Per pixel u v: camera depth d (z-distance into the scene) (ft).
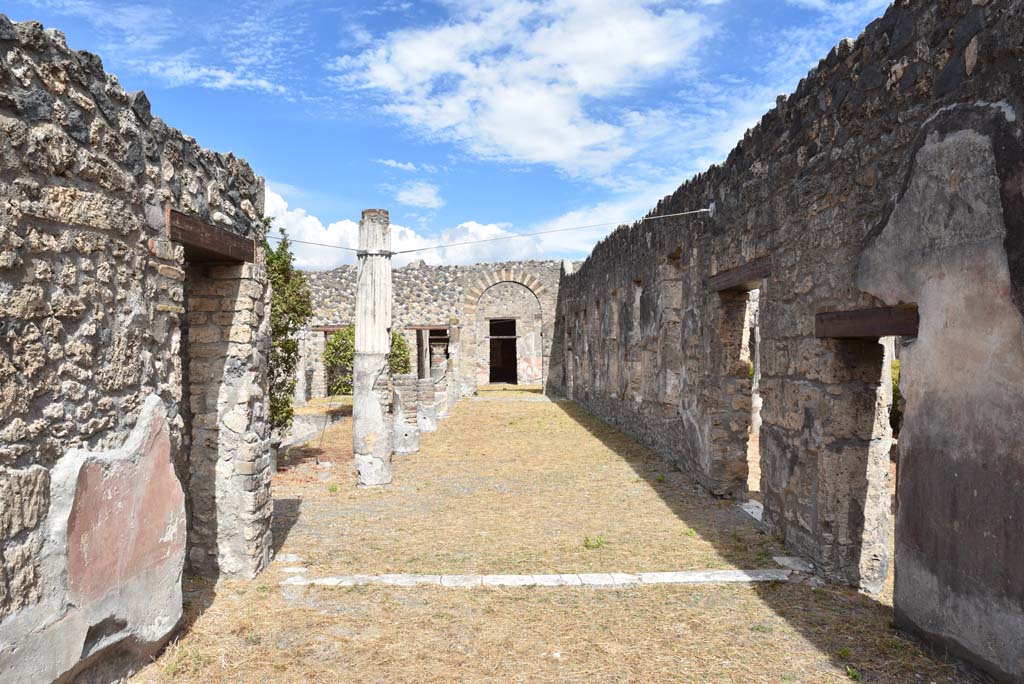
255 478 17.38
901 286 13.19
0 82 9.04
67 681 10.26
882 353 16.62
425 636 13.78
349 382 69.72
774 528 20.58
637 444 39.75
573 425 50.60
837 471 16.52
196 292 17.12
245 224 17.12
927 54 12.46
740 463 25.96
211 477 17.16
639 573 17.43
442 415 58.70
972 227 11.05
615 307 48.42
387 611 15.07
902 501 13.11
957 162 11.46
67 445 10.32
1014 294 10.10
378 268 29.48
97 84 11.32
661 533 21.29
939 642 12.10
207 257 16.25
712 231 26.35
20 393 9.31
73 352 10.52
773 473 20.56
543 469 32.94
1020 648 10.11
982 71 10.92
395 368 68.33
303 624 14.34
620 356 46.06
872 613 14.52
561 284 82.12
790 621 14.25
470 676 12.14
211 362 17.12
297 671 12.30
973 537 11.09
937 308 12.00
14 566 9.05
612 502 25.71
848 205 15.44
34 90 9.71
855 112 15.11
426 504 25.80
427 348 83.41
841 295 15.81
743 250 22.75
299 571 17.75
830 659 12.44
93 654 10.69
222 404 17.11
